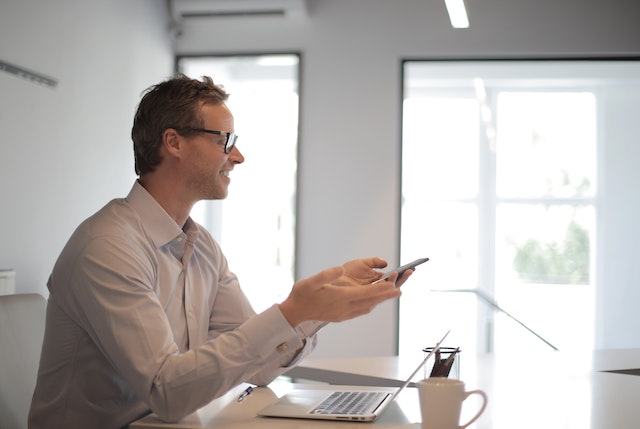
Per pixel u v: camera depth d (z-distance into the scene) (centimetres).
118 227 144
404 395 151
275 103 504
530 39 445
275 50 464
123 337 130
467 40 449
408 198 596
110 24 391
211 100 160
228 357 125
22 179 313
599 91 570
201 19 468
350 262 158
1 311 188
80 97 361
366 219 452
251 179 504
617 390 164
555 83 555
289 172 499
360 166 454
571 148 578
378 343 445
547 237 585
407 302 491
